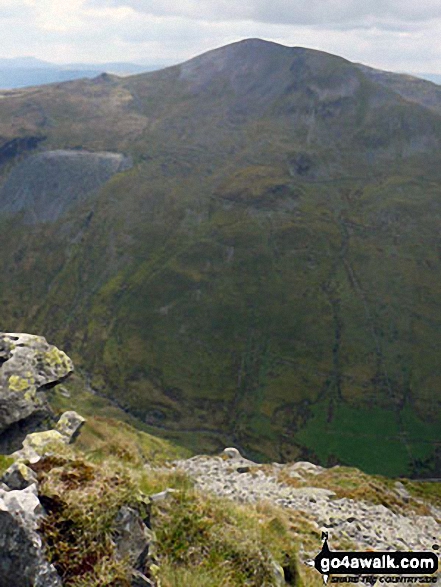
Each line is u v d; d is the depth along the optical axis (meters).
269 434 193.88
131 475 9.68
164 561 9.01
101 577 7.41
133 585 7.69
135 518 8.55
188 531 9.97
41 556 7.26
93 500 8.19
